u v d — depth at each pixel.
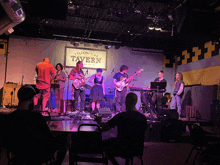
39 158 2.05
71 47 9.60
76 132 2.42
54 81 7.19
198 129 3.38
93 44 9.84
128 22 7.19
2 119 2.00
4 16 5.54
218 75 7.41
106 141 2.56
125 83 6.69
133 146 2.53
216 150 2.80
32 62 9.20
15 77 8.98
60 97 7.46
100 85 6.49
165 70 10.57
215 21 6.05
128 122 2.56
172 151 4.59
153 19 6.59
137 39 9.62
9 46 9.02
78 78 6.54
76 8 6.08
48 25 8.34
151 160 3.90
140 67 10.34
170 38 8.91
